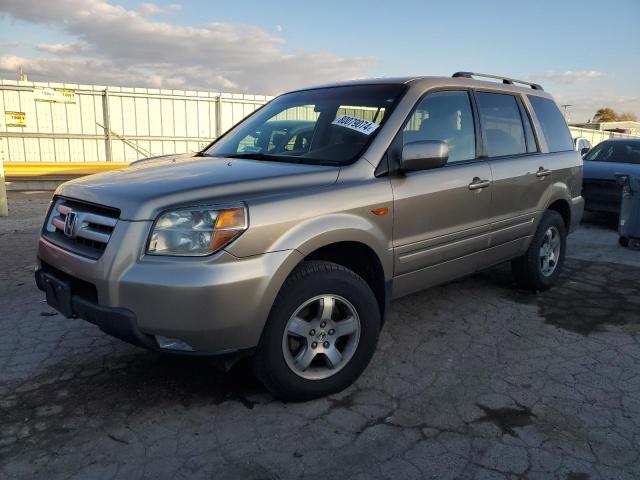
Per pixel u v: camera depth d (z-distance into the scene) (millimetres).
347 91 4160
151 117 17531
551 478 2521
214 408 3123
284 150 3898
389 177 3492
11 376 3484
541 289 5215
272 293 2857
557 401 3209
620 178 7348
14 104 15781
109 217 2891
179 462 2637
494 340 4109
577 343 4059
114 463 2625
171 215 2750
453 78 4305
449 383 3432
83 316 2975
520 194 4590
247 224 2793
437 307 4805
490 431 2898
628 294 5234
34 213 10305
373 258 3439
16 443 2775
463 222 4012
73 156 16766
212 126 18438
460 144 4133
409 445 2775
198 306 2666
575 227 5633
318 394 3193
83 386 3367
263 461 2646
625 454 2699
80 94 16547
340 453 2711
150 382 3422
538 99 5250
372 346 3365
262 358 2973
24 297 5051
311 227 3004
